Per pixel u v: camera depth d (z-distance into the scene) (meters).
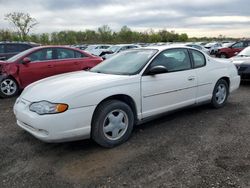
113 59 5.36
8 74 7.82
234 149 3.99
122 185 3.16
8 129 5.04
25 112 3.94
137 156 3.86
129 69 4.68
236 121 5.23
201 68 5.52
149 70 4.63
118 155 3.91
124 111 4.27
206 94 5.70
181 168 3.48
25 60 8.04
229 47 22.33
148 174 3.37
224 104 6.33
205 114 5.71
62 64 8.60
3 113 6.16
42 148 4.19
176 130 4.82
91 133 4.04
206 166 3.51
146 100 4.57
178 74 5.03
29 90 4.36
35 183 3.26
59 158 3.87
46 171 3.52
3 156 3.95
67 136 3.78
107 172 3.46
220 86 6.09
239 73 8.81
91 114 3.92
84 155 3.94
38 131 3.81
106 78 4.31
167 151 3.98
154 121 5.31
